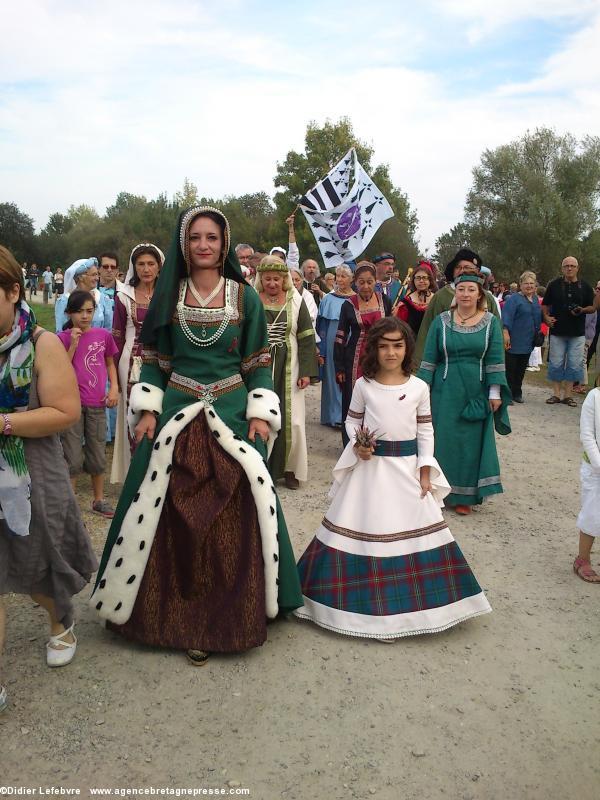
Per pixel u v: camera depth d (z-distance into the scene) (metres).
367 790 2.63
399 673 3.38
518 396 11.32
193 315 3.62
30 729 2.88
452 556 3.79
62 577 3.09
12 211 66.81
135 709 3.04
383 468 3.84
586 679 3.41
